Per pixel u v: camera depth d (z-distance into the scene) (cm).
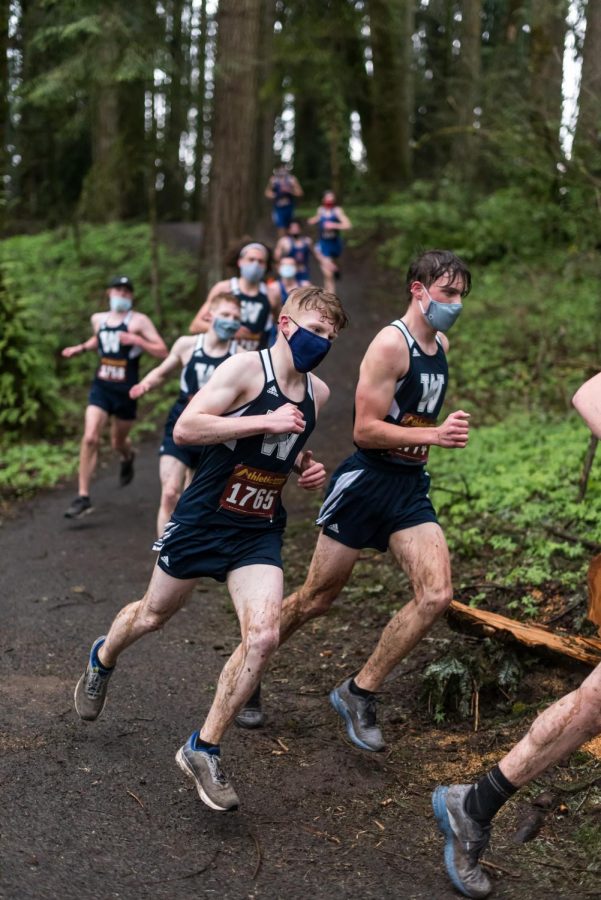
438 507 657
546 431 805
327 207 1527
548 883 290
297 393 326
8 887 278
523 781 279
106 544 697
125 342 738
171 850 308
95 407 757
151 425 1064
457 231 1631
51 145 2420
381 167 2419
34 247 1795
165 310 1471
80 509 749
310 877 296
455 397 1005
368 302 1520
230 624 541
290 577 612
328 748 387
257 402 319
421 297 356
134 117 1845
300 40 1755
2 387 999
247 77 1388
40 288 1500
